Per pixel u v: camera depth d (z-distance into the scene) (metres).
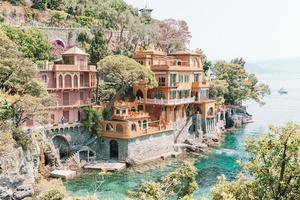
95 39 101.31
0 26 82.38
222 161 79.94
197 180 66.00
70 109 76.19
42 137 67.38
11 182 51.75
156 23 146.50
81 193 57.75
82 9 127.56
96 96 84.88
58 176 64.94
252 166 29.14
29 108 56.19
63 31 107.00
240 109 139.38
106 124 77.50
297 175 27.20
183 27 142.62
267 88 142.38
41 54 86.56
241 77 132.88
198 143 93.94
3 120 53.97
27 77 60.28
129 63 78.38
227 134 112.94
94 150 76.94
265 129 122.69
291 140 27.14
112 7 146.25
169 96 92.12
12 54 60.19
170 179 37.12
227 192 29.03
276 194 27.55
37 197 48.69
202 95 104.12
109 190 59.84
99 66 78.69
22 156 55.47
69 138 74.12
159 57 98.50
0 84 59.09
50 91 73.06
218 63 134.25
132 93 95.12
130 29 124.19
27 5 117.50
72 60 80.00
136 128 77.19
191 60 103.12
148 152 79.75
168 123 88.75
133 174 69.06
